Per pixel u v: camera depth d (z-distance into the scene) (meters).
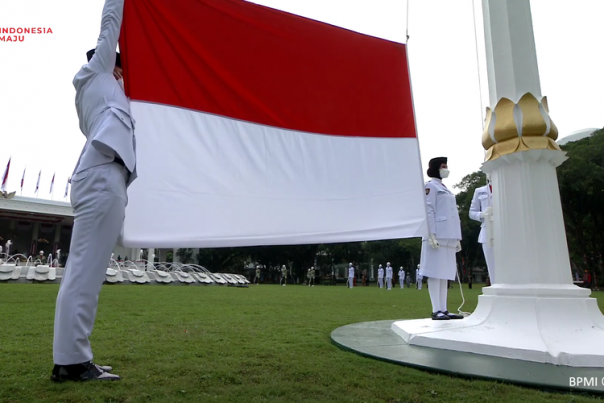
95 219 2.54
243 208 3.23
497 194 3.99
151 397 2.32
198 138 3.19
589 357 2.92
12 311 6.46
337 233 3.44
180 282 22.69
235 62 3.37
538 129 3.75
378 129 3.76
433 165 5.78
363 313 7.41
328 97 3.66
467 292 19.58
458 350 3.51
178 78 3.19
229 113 3.32
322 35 3.70
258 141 3.38
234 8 3.40
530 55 3.96
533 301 3.48
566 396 2.39
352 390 2.54
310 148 3.54
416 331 4.01
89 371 2.57
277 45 3.54
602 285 28.92
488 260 6.76
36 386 2.44
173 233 3.00
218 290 15.79
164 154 3.08
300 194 3.43
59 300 2.53
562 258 3.61
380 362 3.24
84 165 2.62
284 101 3.52
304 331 4.92
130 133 2.76
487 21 4.24
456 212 5.57
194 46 3.24
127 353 3.50
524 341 3.28
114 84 2.88
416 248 44.12
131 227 2.91
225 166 3.24
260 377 2.83
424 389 2.54
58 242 44.22
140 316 6.20
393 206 3.63
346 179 3.58
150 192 3.00
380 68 3.84
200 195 3.12
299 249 44.31
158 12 3.14
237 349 3.77
